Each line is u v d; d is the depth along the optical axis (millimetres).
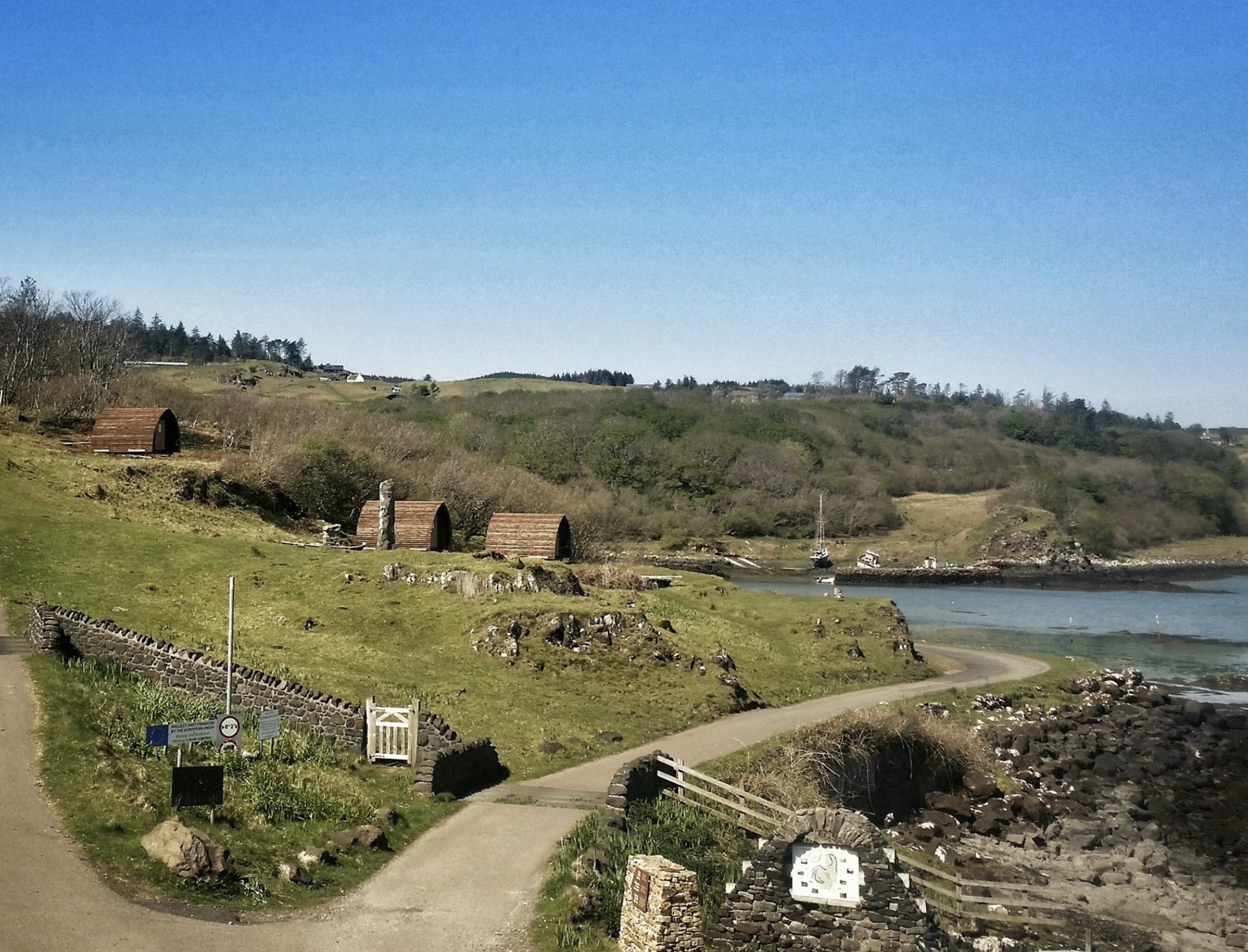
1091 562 180750
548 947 23750
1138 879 40688
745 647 63250
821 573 159500
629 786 33812
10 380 105500
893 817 44906
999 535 182875
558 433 191500
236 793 28844
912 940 24547
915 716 50125
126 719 32062
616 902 25828
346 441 111125
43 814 25391
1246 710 68125
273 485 90250
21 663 34844
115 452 87375
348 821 29281
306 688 36875
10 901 21906
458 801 33438
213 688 36312
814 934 24906
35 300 130500
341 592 57094
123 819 25734
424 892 26156
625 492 177875
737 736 45250
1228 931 36344
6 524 58469
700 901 27453
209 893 24000
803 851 25281
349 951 22719
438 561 60125
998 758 53219
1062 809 47969
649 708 48281
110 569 55531
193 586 55312
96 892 22859
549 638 52281
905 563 173875
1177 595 148375
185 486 79250
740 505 189375
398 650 51250
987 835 44344
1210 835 46438
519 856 28812
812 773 41156
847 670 64250
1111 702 67062
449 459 113312
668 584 79625
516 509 107625
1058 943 33438
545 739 41281
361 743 34969
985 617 114312
